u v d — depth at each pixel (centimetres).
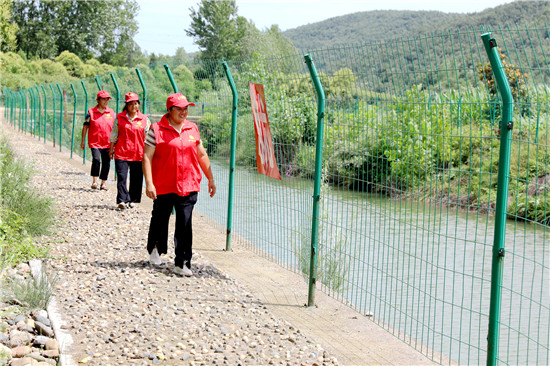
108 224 875
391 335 496
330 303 581
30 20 9712
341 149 557
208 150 943
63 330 458
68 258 675
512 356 586
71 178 1372
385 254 921
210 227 922
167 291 578
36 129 2919
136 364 408
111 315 498
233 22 10262
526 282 814
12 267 620
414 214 1073
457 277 839
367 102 495
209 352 436
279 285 636
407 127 459
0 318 461
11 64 6228
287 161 683
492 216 1108
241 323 504
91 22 10350
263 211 780
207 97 899
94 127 1199
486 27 361
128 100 990
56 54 9831
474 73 388
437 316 691
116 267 647
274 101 689
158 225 656
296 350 450
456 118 414
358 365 431
